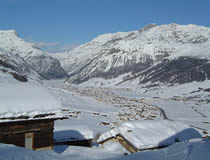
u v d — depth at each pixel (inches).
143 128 1087.0
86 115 3024.1
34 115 695.1
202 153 523.2
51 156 593.0
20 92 722.8
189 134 1080.8
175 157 545.3
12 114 658.2
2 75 785.6
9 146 553.9
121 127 1099.3
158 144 949.2
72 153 808.9
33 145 714.2
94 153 831.7
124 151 994.1
